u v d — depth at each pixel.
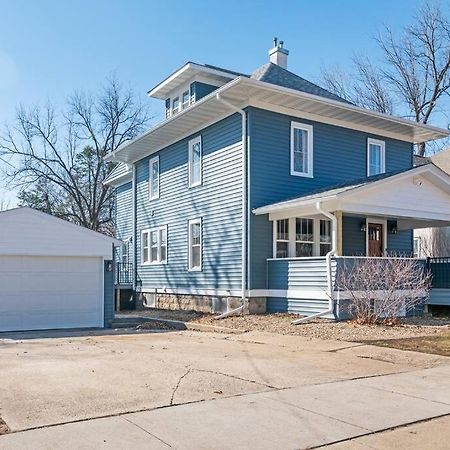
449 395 6.27
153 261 20.20
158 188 19.98
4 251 13.89
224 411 5.52
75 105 57.88
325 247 16.27
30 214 14.29
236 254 15.23
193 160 17.72
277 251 15.27
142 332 13.20
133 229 21.70
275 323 12.99
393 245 17.98
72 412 5.44
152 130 17.81
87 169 38.91
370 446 4.55
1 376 7.16
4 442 4.54
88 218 38.84
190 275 17.53
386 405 5.82
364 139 17.36
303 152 15.98
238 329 12.57
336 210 13.09
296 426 5.05
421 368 7.88
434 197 14.77
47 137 37.94
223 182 15.98
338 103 15.34
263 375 7.29
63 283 14.73
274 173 15.24
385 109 32.91
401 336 10.98
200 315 15.78
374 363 8.24
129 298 21.28
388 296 12.81
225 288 15.67
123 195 24.58
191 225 17.70
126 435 4.75
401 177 13.86
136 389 6.43
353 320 12.83
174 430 4.90
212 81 18.70
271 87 14.05
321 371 7.60
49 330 14.05
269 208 14.28
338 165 16.62
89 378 7.04
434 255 22.20
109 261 15.47
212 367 7.83
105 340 11.29
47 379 6.98
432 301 15.55
